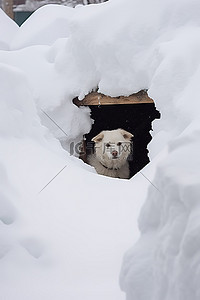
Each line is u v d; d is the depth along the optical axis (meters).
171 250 1.73
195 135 2.14
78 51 6.71
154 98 5.49
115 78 6.25
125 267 2.01
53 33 9.58
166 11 6.12
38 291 3.03
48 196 3.95
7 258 3.32
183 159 1.95
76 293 2.99
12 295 3.00
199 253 1.61
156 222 2.00
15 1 16.61
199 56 5.57
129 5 6.35
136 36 6.12
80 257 3.34
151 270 1.91
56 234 3.53
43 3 16.52
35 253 3.39
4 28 10.47
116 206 3.89
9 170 4.16
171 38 5.96
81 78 6.75
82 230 3.60
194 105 5.04
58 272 3.21
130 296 1.96
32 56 7.41
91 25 6.46
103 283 3.07
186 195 1.72
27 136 4.85
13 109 4.80
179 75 5.39
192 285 1.60
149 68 5.93
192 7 6.06
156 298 1.80
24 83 4.99
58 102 6.82
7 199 3.71
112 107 8.61
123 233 3.55
